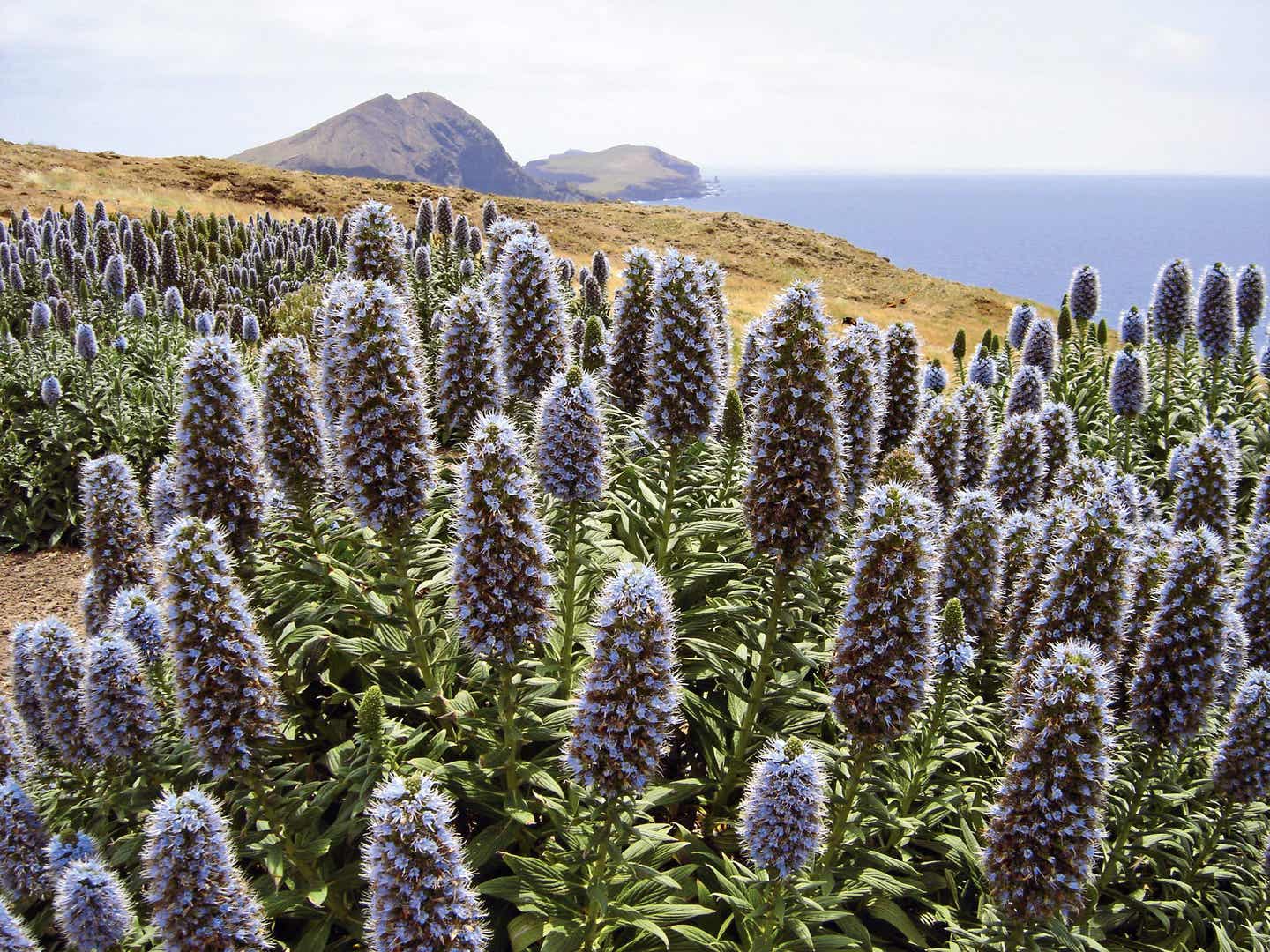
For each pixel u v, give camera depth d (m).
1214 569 6.19
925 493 8.35
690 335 7.63
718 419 8.01
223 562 5.38
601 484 7.04
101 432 16.81
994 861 5.43
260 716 5.47
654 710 5.12
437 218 28.31
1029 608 7.51
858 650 5.67
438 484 7.77
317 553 7.73
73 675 6.41
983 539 7.24
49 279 24.09
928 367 13.21
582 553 8.06
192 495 6.92
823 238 75.94
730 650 7.55
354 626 7.67
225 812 6.52
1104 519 6.45
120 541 7.50
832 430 6.38
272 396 7.32
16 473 16.02
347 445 6.57
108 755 6.15
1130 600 6.75
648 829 5.55
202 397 6.80
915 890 5.98
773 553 6.71
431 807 4.32
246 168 67.00
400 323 6.57
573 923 5.78
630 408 9.81
